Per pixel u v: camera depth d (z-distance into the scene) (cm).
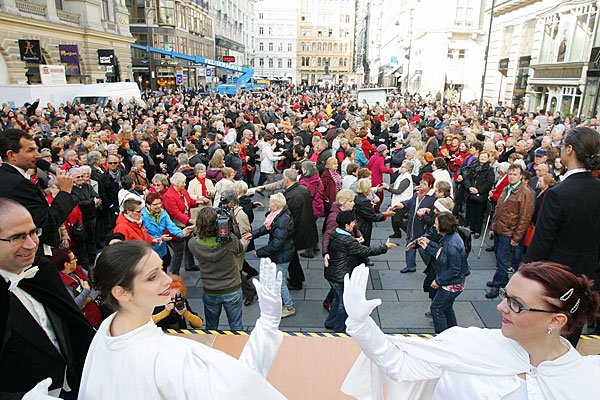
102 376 128
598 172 312
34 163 291
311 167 672
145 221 509
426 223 558
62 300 205
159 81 4034
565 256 281
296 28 8644
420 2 3678
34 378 194
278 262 495
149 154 932
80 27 2658
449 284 414
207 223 390
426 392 162
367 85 6412
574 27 1923
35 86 1722
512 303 146
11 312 187
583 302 143
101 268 131
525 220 508
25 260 185
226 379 118
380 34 6638
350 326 154
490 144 737
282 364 280
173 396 117
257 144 1085
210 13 5506
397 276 608
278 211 484
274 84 6688
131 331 129
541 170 530
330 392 257
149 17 4006
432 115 1862
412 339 166
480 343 157
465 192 797
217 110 1984
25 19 2097
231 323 421
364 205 550
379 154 799
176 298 345
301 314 515
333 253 447
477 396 149
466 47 3341
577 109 1878
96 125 1201
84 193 575
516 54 2553
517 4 2509
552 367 146
